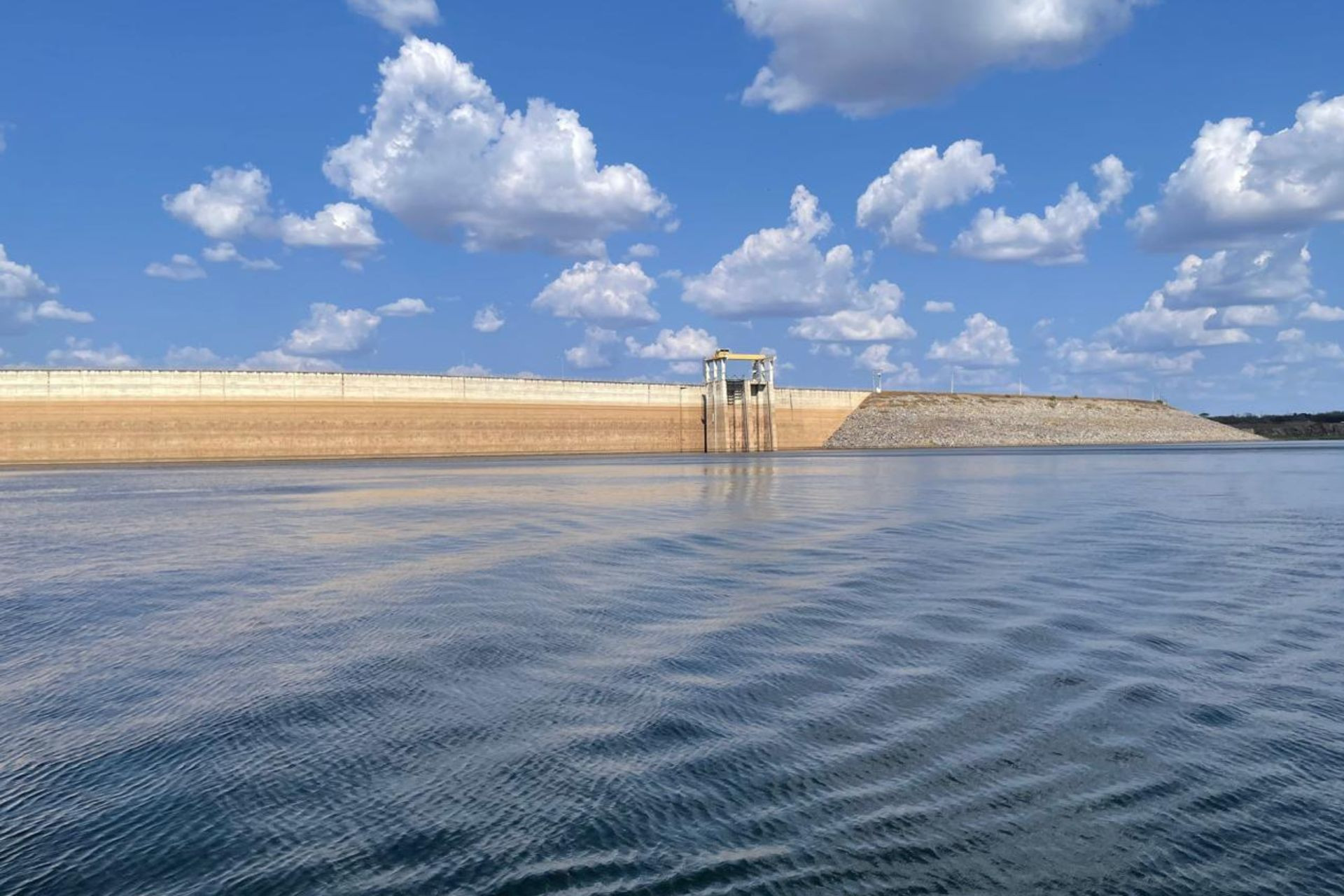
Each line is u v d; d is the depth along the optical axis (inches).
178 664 497.0
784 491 2108.8
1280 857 264.7
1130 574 794.2
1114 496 1833.2
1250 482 2326.5
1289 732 368.8
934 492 2010.3
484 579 797.9
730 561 912.3
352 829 286.2
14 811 303.3
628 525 1305.4
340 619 619.2
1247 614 610.9
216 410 4869.6
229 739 370.9
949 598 679.1
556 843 274.5
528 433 5954.7
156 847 275.4
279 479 2881.4
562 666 485.1
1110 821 287.4
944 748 351.6
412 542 1101.1
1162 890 246.5
